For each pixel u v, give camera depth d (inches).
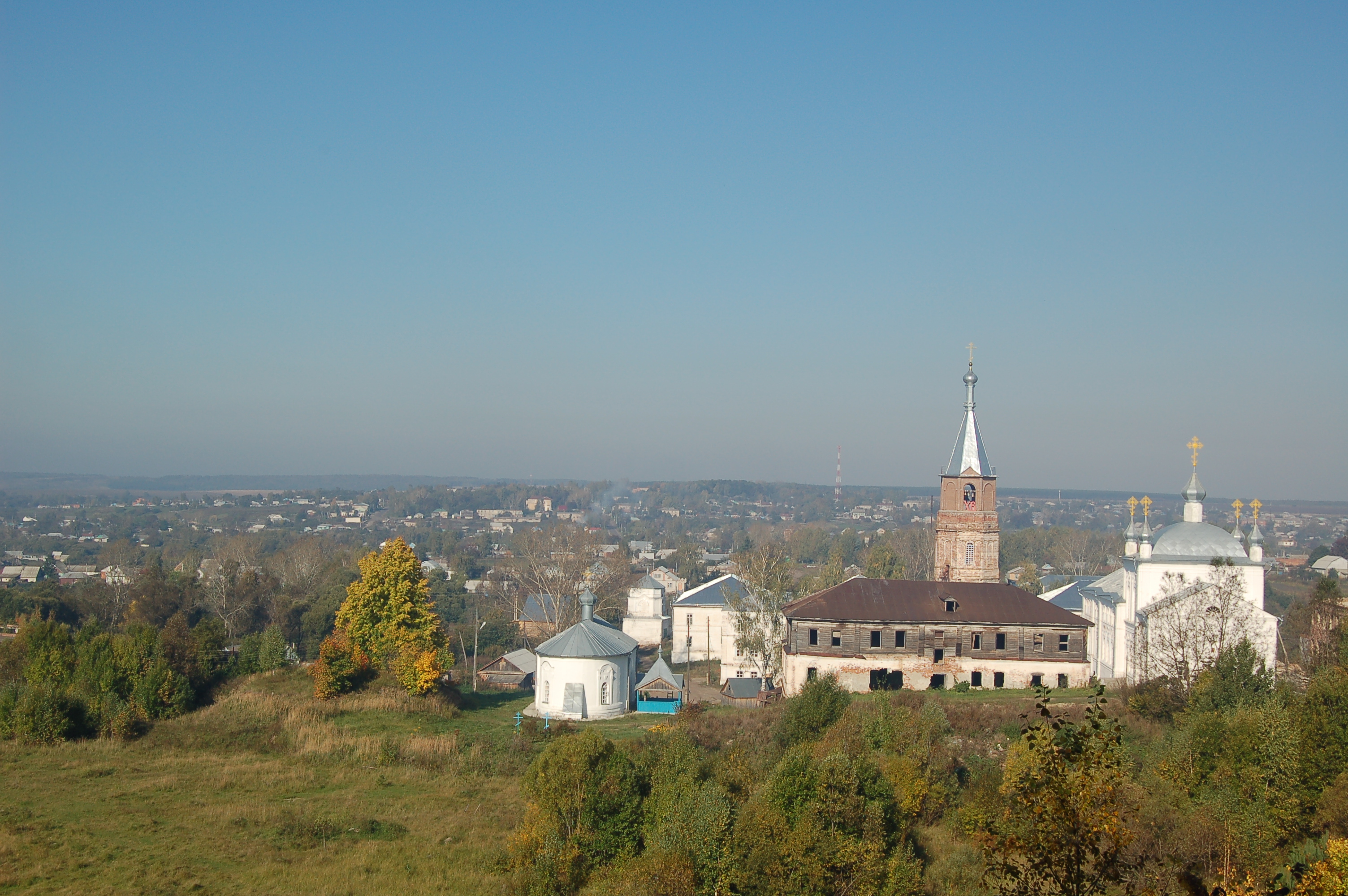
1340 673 2230.6
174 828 2375.7
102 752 3029.0
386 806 2568.9
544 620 6028.5
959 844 2110.0
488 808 2549.2
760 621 3897.6
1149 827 1807.3
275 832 2356.1
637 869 1918.1
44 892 1963.6
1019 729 2635.3
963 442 4338.1
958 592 3656.5
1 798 2566.4
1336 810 1739.7
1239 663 2605.8
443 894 2017.7
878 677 3531.0
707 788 2102.6
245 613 5388.8
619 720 3486.7
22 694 3213.6
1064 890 994.7
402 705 3454.7
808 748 2394.2
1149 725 2637.8
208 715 3321.9
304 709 3363.7
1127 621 3474.4
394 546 4005.9
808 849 1863.9
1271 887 1269.7
